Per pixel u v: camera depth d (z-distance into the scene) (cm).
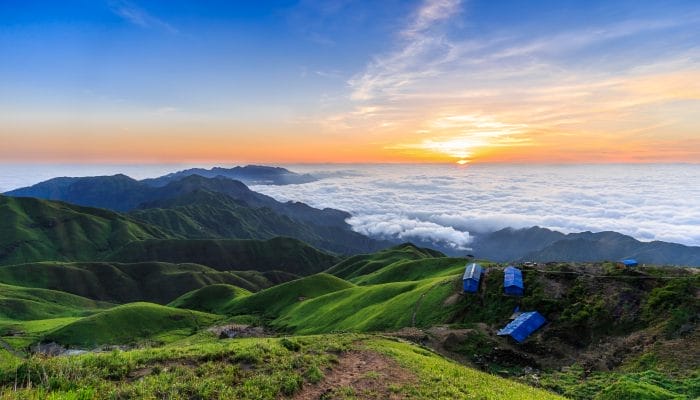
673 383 3672
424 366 3173
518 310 6181
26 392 1819
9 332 11469
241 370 2512
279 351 3009
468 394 2453
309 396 2300
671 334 4647
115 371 2273
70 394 1806
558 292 6291
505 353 5106
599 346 4988
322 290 14950
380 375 2769
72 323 11625
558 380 4366
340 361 3139
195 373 2352
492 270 7581
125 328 11875
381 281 15512
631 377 3950
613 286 5959
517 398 2556
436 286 8100
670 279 5641
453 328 6066
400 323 7238
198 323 13288
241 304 15362
